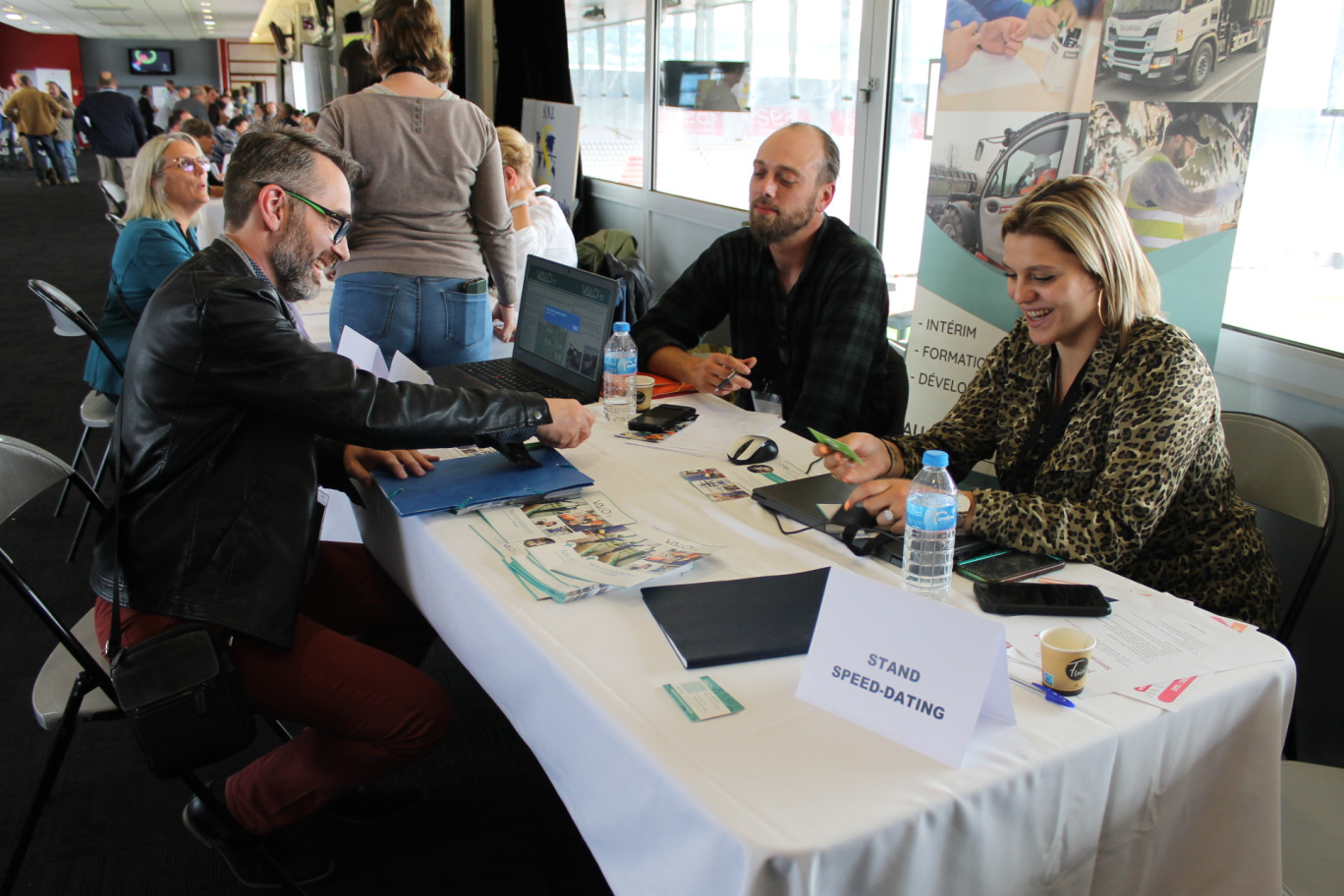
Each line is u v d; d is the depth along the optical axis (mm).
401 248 2568
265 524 1412
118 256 2855
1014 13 2166
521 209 3326
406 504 1502
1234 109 1803
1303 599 1582
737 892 798
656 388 2189
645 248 5031
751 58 3936
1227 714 1047
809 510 1479
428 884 1661
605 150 5484
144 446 1379
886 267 3342
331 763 1485
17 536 3064
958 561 1328
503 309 2949
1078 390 1554
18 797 1884
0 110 17516
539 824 1819
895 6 3070
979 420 1765
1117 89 1995
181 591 1363
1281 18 1941
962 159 2354
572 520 1477
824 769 888
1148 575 1572
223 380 1369
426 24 2535
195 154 2984
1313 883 1163
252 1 14578
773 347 2416
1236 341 2055
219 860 1724
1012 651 1104
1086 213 1470
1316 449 1646
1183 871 1096
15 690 2250
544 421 1605
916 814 828
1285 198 1980
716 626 1137
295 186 1489
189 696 1239
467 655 1347
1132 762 976
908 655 938
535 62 5492
